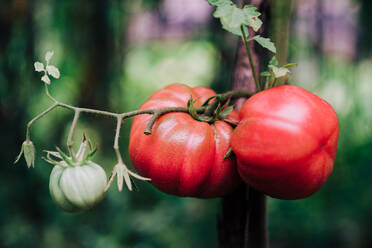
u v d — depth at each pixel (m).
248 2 0.57
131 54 2.11
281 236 1.51
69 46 1.58
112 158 1.64
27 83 1.43
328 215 1.53
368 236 1.49
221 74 1.42
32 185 1.43
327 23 1.21
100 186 0.49
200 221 1.57
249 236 0.59
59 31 1.57
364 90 1.55
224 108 0.56
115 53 1.62
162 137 0.52
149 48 2.30
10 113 1.42
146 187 1.73
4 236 1.34
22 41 1.42
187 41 2.17
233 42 1.38
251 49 0.58
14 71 1.41
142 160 0.52
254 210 0.58
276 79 0.53
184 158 0.51
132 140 0.53
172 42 2.27
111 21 1.58
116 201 1.60
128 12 1.60
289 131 0.49
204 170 0.52
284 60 0.58
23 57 1.42
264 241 0.59
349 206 1.53
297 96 0.51
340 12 1.42
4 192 1.38
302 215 1.54
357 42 1.35
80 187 0.49
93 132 1.63
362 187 1.53
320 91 1.28
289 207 1.56
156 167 0.52
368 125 1.49
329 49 1.28
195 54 2.37
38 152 1.50
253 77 0.56
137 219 1.56
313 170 0.50
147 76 2.52
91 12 1.55
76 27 1.56
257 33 0.57
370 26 1.32
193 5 1.57
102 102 1.61
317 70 1.24
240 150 0.51
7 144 1.41
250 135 0.50
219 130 0.53
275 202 1.59
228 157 0.53
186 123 0.52
